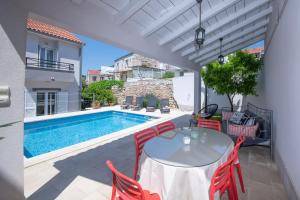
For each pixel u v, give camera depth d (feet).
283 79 12.15
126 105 47.21
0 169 7.36
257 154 15.88
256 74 27.84
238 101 35.78
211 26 17.63
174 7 12.76
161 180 7.43
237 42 24.64
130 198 6.46
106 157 15.05
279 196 9.91
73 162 14.01
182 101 44.62
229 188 8.69
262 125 17.04
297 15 8.85
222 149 9.04
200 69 31.32
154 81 49.70
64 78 41.09
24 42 7.79
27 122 30.42
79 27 10.11
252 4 15.81
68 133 29.86
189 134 11.68
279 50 13.76
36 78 36.40
